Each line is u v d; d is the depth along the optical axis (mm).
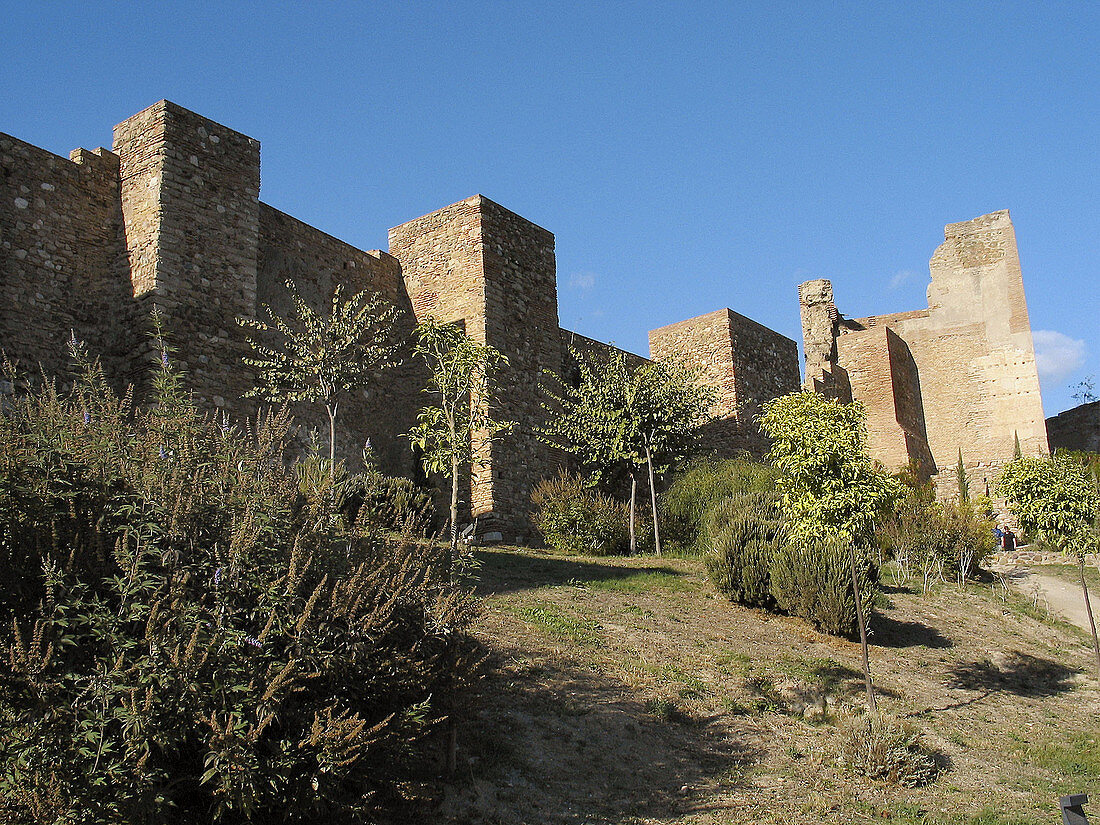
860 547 15172
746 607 15688
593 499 21047
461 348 15453
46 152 15789
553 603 13750
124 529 6672
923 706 12445
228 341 16656
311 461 9305
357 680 6957
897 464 35188
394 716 7090
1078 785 10328
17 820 5484
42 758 5598
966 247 39125
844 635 14977
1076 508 16047
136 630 6359
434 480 20797
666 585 16281
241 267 17141
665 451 21750
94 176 16406
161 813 5938
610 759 9047
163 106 16344
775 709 11219
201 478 7434
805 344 38094
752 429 30375
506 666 10523
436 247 22516
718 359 30469
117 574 6578
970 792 9750
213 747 5988
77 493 6789
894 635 16016
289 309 19062
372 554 8000
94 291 16031
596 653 11742
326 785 6336
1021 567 24406
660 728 10008
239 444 8344
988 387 37562
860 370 36969
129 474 7211
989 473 36531
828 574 15031
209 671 6219
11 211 15172
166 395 8719
